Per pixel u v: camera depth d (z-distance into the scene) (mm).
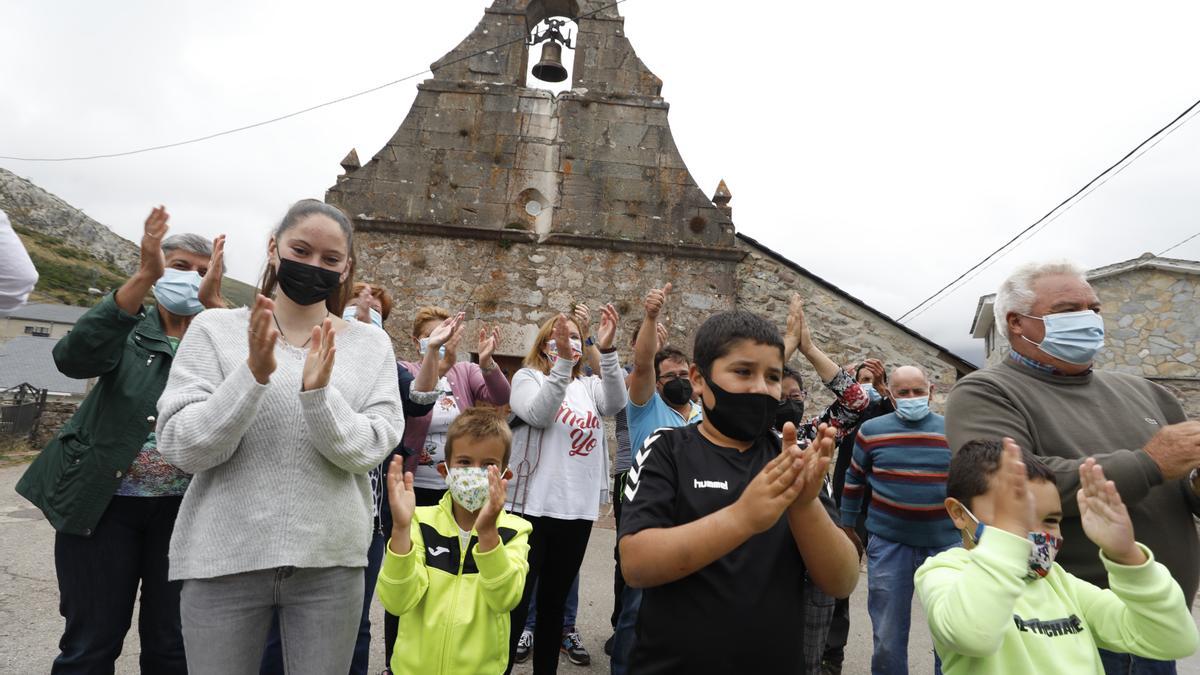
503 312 9438
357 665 3215
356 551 2146
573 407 3744
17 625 3920
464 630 2424
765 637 1729
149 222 2508
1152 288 13406
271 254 2307
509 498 3559
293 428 2039
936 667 3152
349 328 2361
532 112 9969
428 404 3627
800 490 1557
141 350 2738
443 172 9742
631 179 9852
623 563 1833
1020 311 2592
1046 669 1813
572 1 10445
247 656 2006
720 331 1963
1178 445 2033
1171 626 1761
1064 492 2191
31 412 13969
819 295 10016
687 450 1978
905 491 3707
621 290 9578
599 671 4035
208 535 1960
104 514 2590
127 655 3738
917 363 9859
